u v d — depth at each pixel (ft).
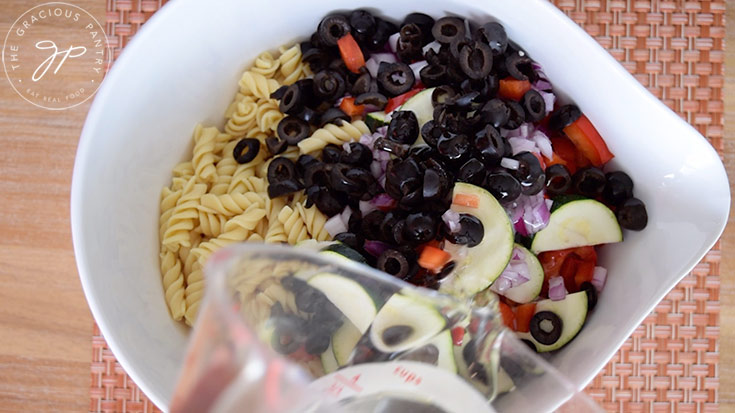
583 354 2.04
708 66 2.31
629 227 2.10
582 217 2.09
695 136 2.02
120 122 2.03
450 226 1.99
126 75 2.01
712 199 2.03
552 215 2.08
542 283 2.08
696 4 2.31
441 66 2.12
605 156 2.14
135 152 2.08
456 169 2.04
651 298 2.02
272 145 2.16
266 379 1.45
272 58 2.23
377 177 2.12
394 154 2.05
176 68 2.10
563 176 2.08
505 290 2.06
